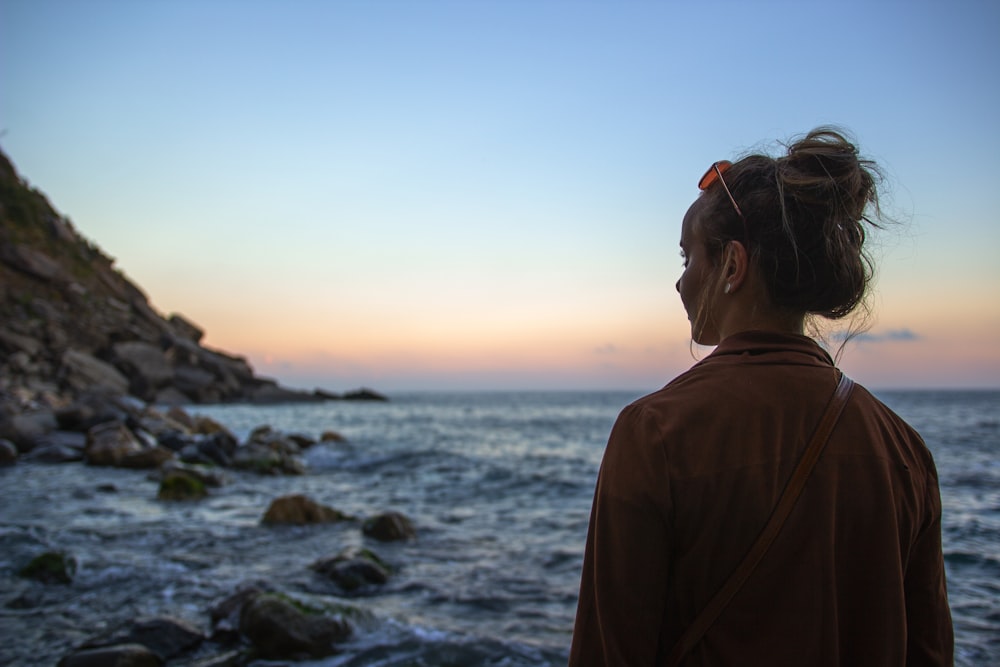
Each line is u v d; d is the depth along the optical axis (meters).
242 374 65.56
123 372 50.59
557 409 77.75
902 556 1.14
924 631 1.21
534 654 4.80
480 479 15.17
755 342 1.19
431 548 8.12
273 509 9.52
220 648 4.89
